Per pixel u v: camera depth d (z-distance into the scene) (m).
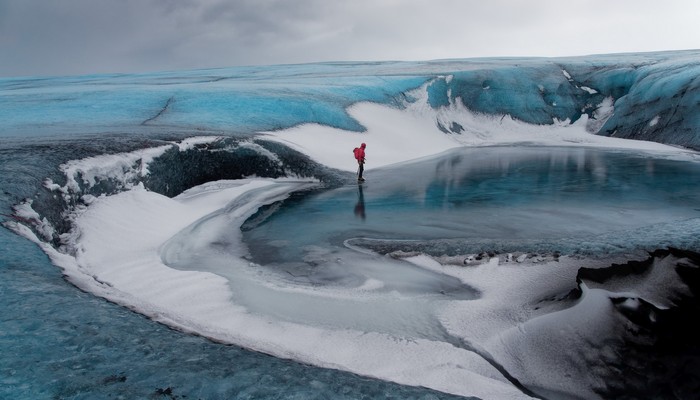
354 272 9.20
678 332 6.18
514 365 5.95
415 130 35.69
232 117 27.98
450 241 10.95
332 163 22.73
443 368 5.73
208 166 18.67
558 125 42.41
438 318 7.14
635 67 44.72
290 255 10.35
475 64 62.81
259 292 8.02
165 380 2.83
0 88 57.44
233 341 4.22
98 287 5.45
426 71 53.69
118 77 77.94
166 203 13.40
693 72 33.50
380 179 20.89
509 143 37.19
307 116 30.28
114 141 15.32
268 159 20.77
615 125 37.88
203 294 7.62
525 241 10.60
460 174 21.88
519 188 17.92
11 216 7.71
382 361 5.86
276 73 68.12
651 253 9.16
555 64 52.16
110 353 3.20
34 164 10.63
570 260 9.12
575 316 6.74
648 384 5.40
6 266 5.30
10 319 3.62
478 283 8.50
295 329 6.63
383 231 12.16
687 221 11.95
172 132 19.86
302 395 2.81
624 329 6.36
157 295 7.41
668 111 33.28
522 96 44.53
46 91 40.81
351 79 44.69
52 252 6.56
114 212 11.38
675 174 20.16
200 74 75.06
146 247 9.97
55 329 3.51
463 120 42.31
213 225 12.85
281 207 15.64
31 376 2.73
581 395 5.40
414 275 8.99
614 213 13.34
